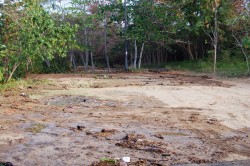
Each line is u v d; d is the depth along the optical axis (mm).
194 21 30516
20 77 20500
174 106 11414
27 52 17344
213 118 9547
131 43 32938
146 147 6898
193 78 21797
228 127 8609
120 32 30781
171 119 9453
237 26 27141
